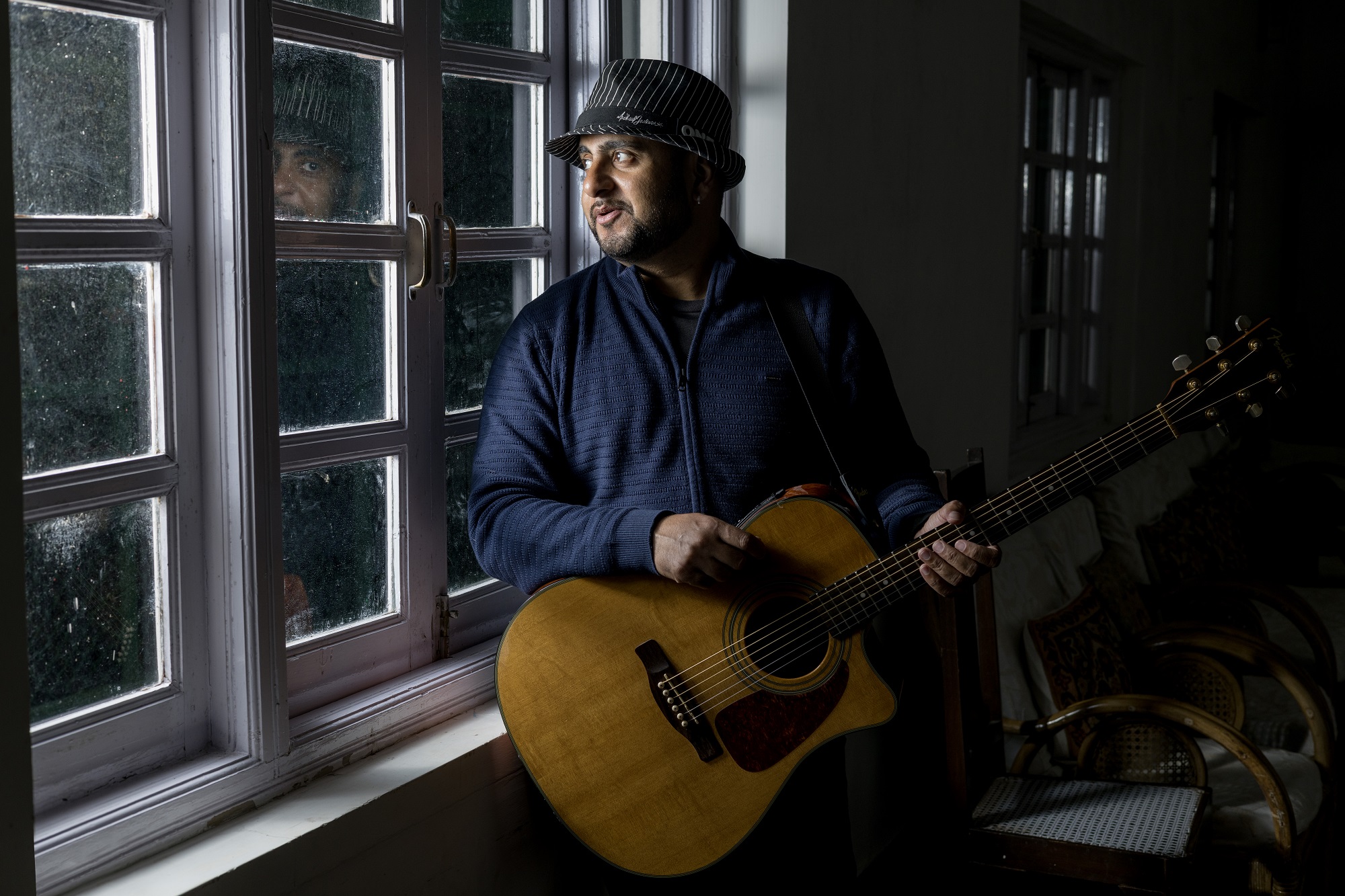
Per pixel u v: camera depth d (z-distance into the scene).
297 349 1.59
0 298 1.00
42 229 1.25
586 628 1.61
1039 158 4.08
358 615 1.72
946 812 2.20
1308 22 7.07
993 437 3.51
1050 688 2.56
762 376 1.75
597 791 1.60
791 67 2.25
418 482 1.80
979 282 3.34
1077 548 3.18
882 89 2.66
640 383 1.72
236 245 1.38
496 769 1.70
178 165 1.39
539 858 1.82
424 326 1.79
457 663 1.85
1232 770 2.62
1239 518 4.29
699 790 1.60
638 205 1.65
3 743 1.02
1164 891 1.98
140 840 1.31
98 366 1.34
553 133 2.07
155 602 1.42
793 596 1.63
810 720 1.62
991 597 2.37
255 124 1.38
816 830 1.77
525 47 2.01
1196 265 5.62
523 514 1.65
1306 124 7.10
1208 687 2.79
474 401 1.96
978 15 3.20
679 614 1.61
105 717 1.35
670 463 1.72
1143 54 4.55
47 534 1.29
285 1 1.50
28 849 1.05
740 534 1.55
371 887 1.49
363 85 1.67
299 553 1.62
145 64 1.36
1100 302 4.71
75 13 1.29
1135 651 2.86
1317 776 2.63
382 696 1.68
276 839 1.37
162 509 1.42
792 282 1.84
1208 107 5.56
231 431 1.41
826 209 2.44
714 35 2.23
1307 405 7.20
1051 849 2.09
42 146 1.26
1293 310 7.23
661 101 1.62
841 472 1.77
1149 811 2.17
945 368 3.12
